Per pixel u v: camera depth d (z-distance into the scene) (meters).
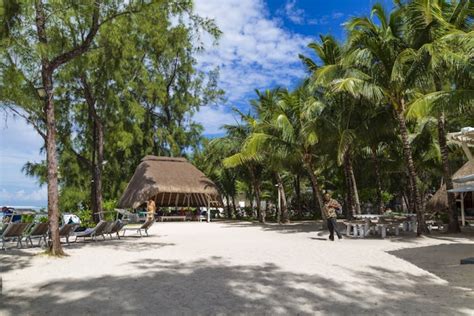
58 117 26.62
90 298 5.70
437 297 5.73
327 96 18.31
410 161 15.94
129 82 26.72
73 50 10.43
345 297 5.72
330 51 19.91
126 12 10.96
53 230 9.98
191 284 6.52
